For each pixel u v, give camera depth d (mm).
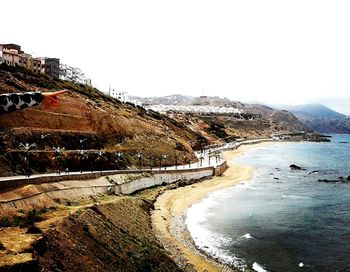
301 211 91312
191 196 103188
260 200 102875
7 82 108750
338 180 138125
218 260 59156
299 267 58156
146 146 129125
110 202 67250
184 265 54719
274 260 60469
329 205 98000
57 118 104625
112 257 47562
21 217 50812
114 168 100062
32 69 160375
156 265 51156
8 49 157625
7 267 34125
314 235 73188
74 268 40906
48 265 38250
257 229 76250
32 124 96625
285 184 129500
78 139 103688
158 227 70688
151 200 89750
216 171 140375
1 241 39562
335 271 56719
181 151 145625
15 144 84500
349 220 83812
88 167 93062
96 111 119875
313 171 164625
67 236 45688
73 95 128750
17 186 61156
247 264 58438
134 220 66438
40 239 40531
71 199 68000
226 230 75062
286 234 73500
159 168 118125
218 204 96500
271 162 198625
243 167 168375
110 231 54312
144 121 154250
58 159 82875
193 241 66812
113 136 119125
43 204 59344
